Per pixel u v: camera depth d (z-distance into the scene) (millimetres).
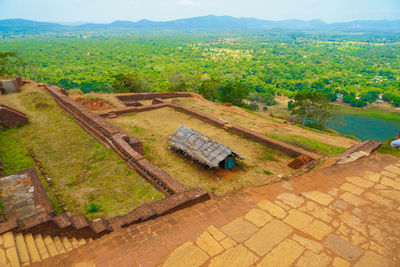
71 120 17953
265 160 14602
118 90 39156
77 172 11758
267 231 4027
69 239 6113
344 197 4797
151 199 9836
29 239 5309
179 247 3814
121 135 14109
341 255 3490
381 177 5512
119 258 3678
